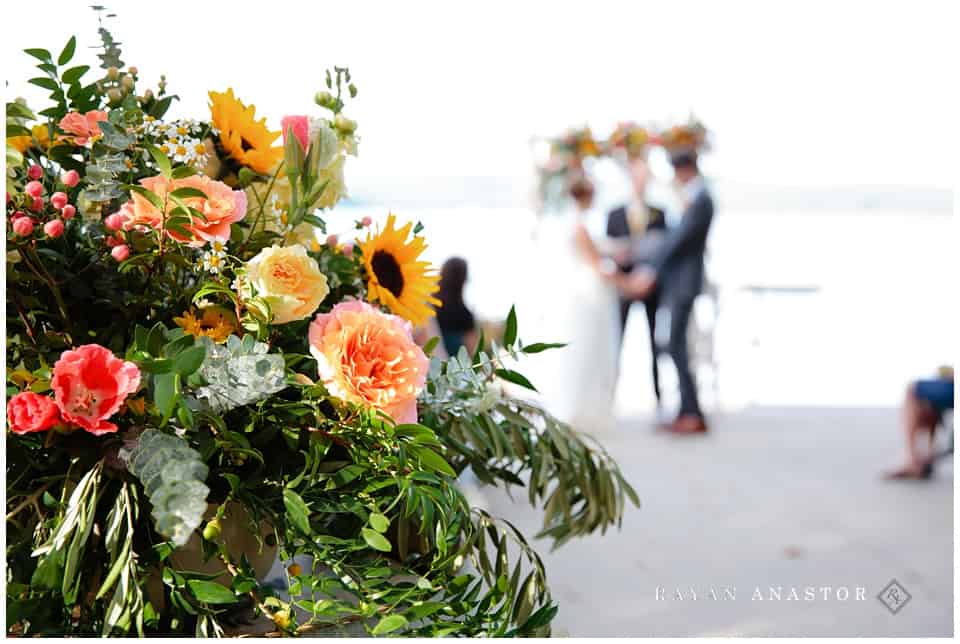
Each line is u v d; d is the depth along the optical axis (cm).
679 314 517
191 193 64
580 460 91
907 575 286
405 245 84
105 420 58
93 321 71
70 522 57
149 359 58
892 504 370
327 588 63
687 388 513
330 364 64
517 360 75
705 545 317
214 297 69
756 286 684
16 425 56
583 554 307
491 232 728
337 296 81
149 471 54
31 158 73
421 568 71
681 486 399
